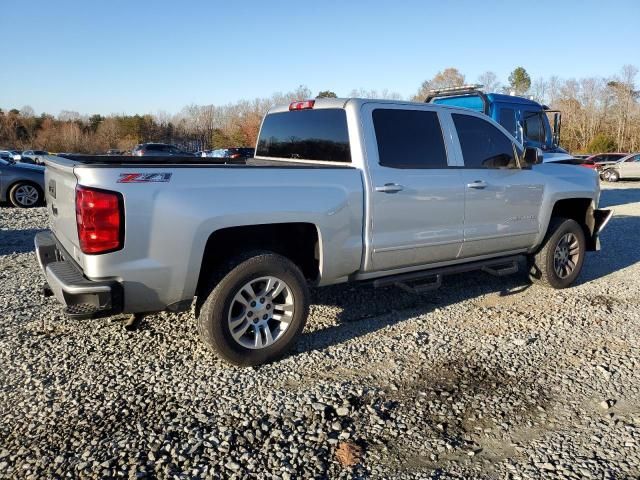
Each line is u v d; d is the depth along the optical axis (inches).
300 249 167.2
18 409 125.4
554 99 2812.5
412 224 177.2
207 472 104.2
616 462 109.1
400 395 136.3
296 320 154.4
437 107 189.9
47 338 167.8
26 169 506.0
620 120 2534.5
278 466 106.6
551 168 231.0
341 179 160.1
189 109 3230.8
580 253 237.0
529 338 175.2
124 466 105.1
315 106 183.5
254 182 144.3
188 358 155.5
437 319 193.6
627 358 160.6
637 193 794.8
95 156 191.3
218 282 142.5
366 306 207.0
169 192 132.1
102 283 127.2
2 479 100.6
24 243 319.3
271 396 134.3
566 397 136.3
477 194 194.4
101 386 137.5
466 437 118.0
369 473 105.1
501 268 220.2
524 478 104.1
